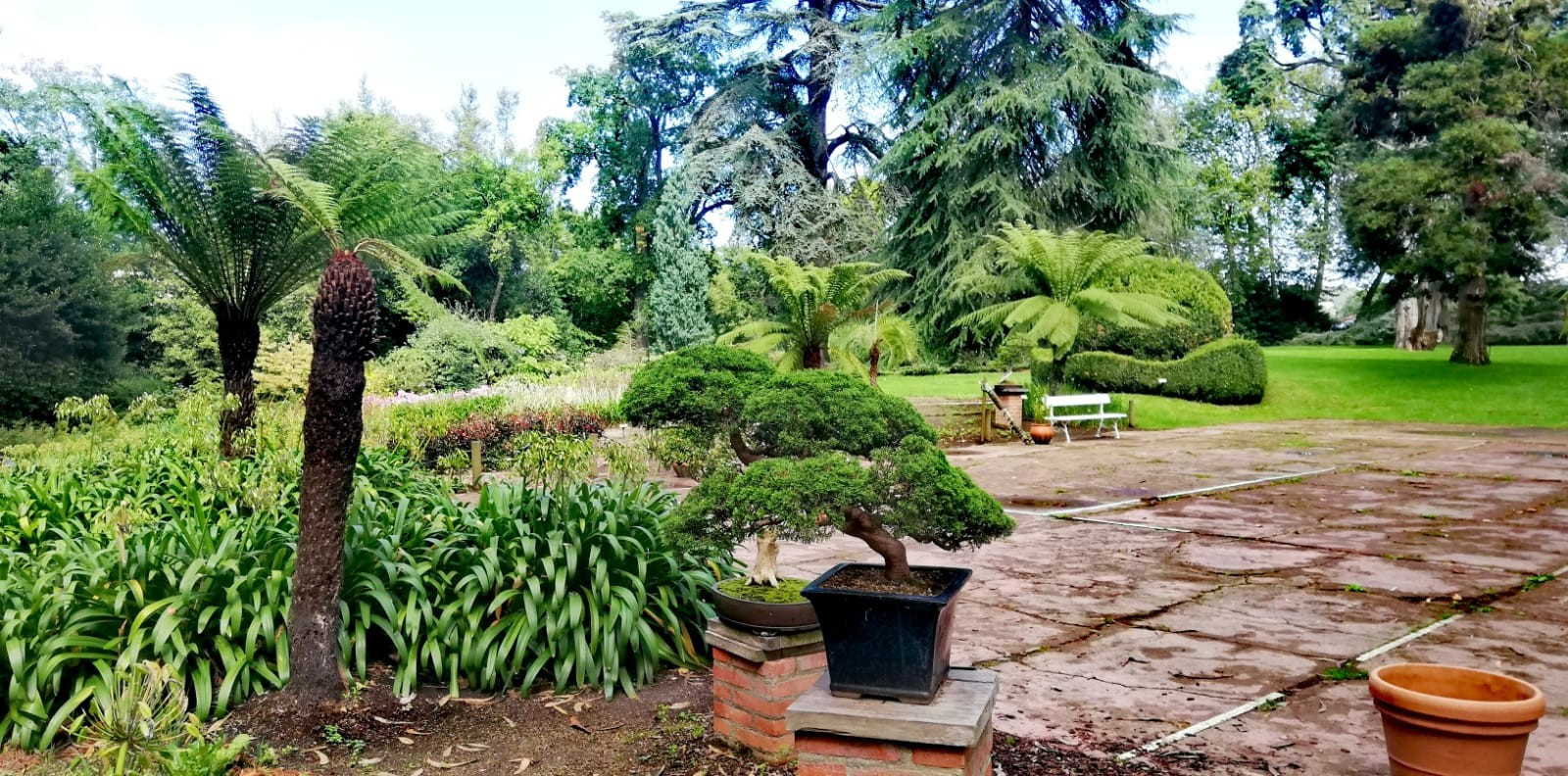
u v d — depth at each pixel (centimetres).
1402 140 2117
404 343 2241
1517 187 1842
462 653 348
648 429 304
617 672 351
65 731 310
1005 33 2292
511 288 2780
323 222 437
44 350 1531
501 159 3166
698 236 2939
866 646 227
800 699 230
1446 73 1884
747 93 2869
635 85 3238
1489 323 2778
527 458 413
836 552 634
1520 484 948
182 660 320
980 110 2170
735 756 289
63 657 314
